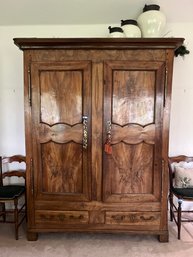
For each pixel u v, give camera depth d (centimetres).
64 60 203
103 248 212
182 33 254
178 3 229
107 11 240
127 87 204
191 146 267
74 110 208
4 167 274
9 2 229
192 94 261
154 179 212
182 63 258
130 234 232
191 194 220
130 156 211
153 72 203
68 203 217
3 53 264
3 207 254
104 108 206
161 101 204
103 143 209
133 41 194
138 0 226
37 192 217
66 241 222
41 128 211
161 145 209
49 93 207
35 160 214
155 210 215
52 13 243
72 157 213
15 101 269
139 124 207
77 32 259
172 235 231
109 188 214
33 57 204
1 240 224
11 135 273
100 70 203
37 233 225
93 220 217
